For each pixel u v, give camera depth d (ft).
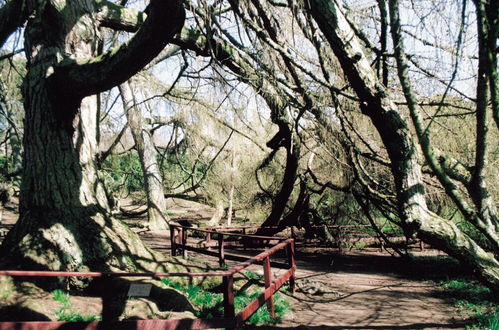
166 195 92.68
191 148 73.51
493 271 21.59
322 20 21.56
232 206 80.48
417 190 22.03
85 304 19.81
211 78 30.63
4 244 22.47
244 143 70.28
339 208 57.62
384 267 42.37
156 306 20.38
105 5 27.81
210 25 24.06
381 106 21.67
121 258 23.38
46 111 23.71
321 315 23.12
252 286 26.73
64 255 21.72
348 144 28.99
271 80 26.81
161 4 16.92
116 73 20.97
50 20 24.48
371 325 21.54
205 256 43.91
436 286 32.60
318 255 51.83
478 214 18.42
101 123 62.49
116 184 95.96
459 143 34.09
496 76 13.62
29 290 19.63
